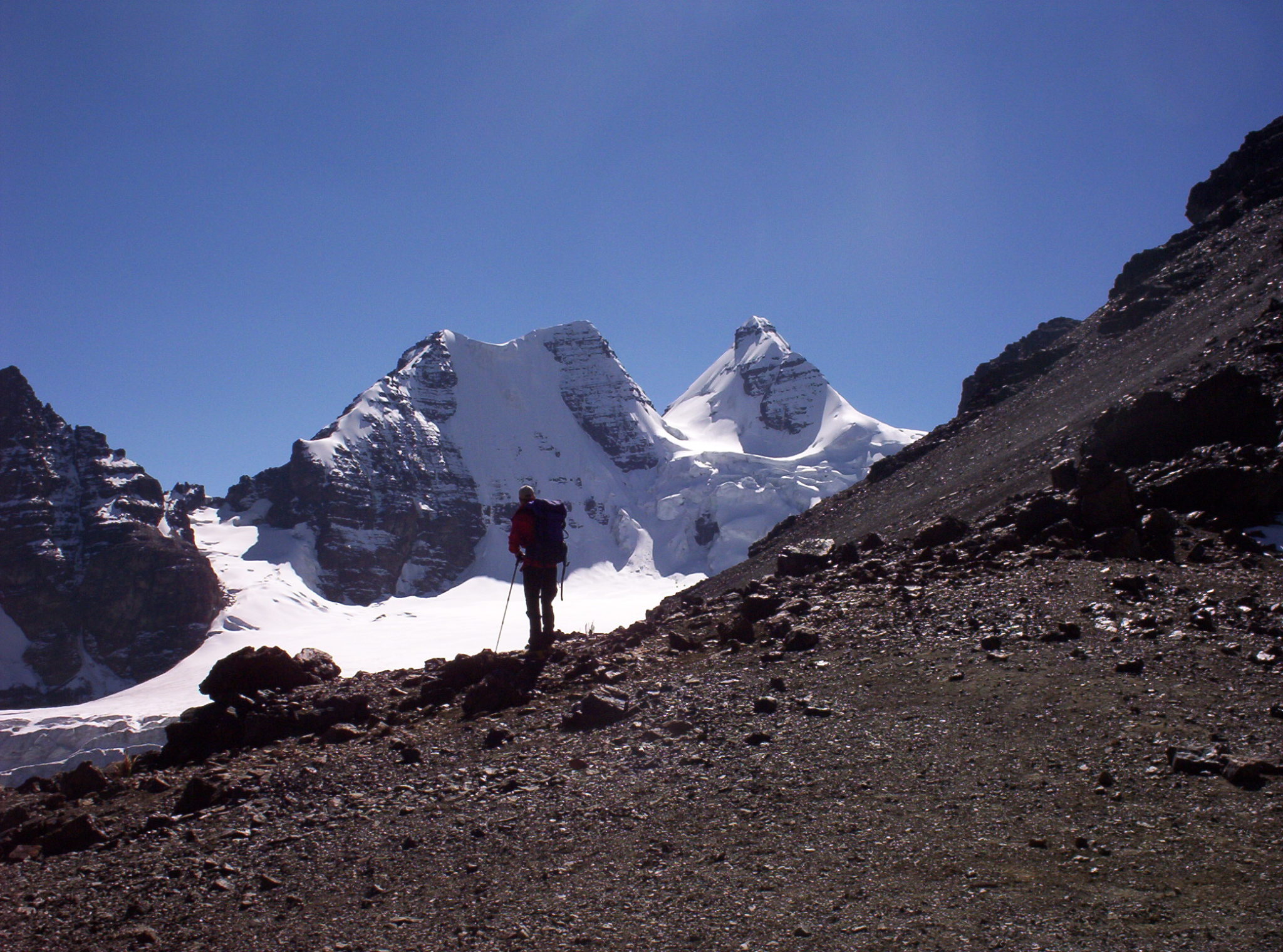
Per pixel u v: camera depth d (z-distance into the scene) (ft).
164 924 22.03
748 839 22.09
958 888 18.44
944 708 29.84
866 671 35.06
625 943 17.75
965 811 22.15
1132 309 151.74
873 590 48.98
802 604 47.83
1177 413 65.51
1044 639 35.88
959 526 61.87
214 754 40.88
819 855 20.67
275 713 43.09
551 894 20.40
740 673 37.45
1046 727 27.14
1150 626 36.04
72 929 22.49
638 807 25.07
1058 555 49.85
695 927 18.07
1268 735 25.09
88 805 36.19
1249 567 43.70
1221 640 33.88
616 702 34.53
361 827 27.07
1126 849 19.44
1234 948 15.37
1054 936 16.28
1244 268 133.49
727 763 27.45
